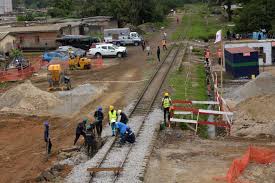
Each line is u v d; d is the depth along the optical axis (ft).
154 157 101.86
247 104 132.57
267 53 223.10
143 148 104.78
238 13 357.00
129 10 436.35
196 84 182.39
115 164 94.17
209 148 109.29
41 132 128.16
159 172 93.04
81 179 87.56
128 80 194.59
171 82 183.21
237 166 90.99
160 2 618.03
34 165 102.68
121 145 107.24
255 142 114.01
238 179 88.22
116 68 228.43
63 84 180.75
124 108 144.05
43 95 157.07
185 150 107.45
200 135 122.62
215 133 126.11
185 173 92.73
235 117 128.88
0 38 289.12
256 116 126.52
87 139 105.70
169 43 331.98
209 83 185.47
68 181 87.56
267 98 132.36
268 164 96.27
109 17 413.18
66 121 138.00
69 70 227.81
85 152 107.55
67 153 107.34
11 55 256.52
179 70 212.23
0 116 145.48
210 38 363.35
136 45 324.39
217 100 143.74
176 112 127.13
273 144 111.55
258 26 311.47
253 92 157.28
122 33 328.08
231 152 106.01
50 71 183.32
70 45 303.68
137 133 115.96
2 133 128.77
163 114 133.28
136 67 227.81
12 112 148.77
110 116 115.96
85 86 176.55
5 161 106.42
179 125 127.03
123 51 266.98
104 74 213.05
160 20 502.38
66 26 328.90
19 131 130.00
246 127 122.62
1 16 576.20
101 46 268.21
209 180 88.94
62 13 493.36
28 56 289.74
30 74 220.23
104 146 106.73
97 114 116.57
